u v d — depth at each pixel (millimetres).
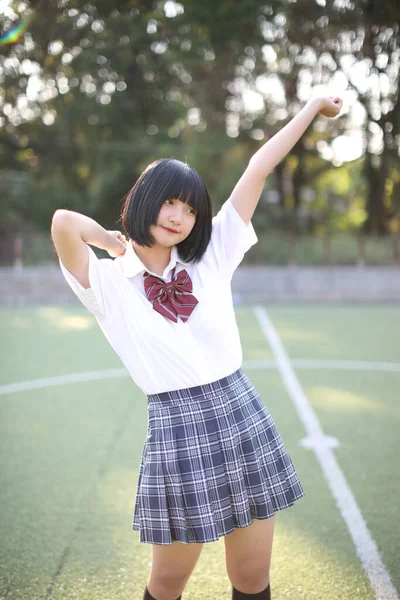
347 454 4215
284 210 22266
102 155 20297
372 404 5605
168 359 1791
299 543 2902
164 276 1835
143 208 1774
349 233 20297
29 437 4664
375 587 2510
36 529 3082
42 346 8891
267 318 12227
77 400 5828
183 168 1813
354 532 3012
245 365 7504
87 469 3959
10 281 15211
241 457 1819
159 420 1818
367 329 10625
